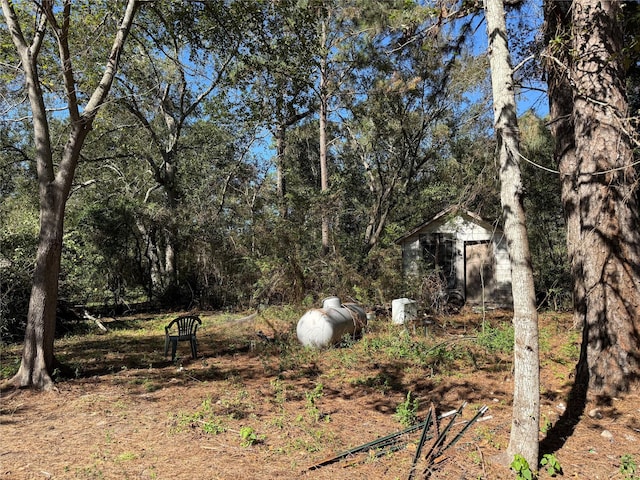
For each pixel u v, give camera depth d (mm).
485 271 16281
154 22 12617
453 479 3854
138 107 18562
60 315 13273
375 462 4211
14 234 12523
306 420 5340
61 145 17984
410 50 16438
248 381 7270
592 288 6164
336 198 18750
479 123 8719
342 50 17938
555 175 16609
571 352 7969
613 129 6246
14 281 11711
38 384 6852
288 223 17750
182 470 4090
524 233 3930
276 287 15414
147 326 14867
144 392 6688
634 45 6035
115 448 4602
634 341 5875
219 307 19844
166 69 18812
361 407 5855
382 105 19297
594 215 6262
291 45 11539
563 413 5473
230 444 4676
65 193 7383
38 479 3941
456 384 6680
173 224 20391
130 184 25094
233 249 19562
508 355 8289
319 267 16000
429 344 9117
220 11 9766
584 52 6426
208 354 9625
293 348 9461
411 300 12461
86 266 16406
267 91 17578
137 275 20438
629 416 5242
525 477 3713
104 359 9156
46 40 10078
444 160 21125
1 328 11141
